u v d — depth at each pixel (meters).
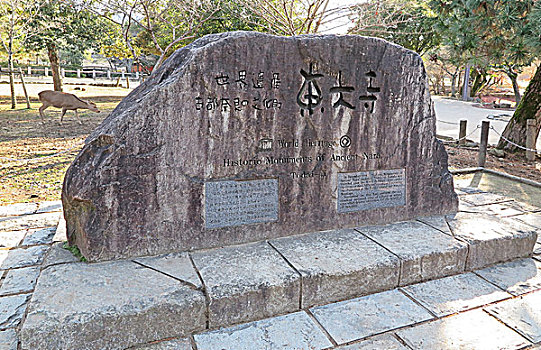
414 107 4.00
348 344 2.60
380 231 3.83
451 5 8.27
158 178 3.22
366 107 3.80
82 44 14.50
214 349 2.53
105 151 3.11
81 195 3.05
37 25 13.04
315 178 3.72
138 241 3.22
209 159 3.35
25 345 2.31
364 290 3.17
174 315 2.62
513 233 3.77
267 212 3.60
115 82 22.42
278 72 3.44
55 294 2.64
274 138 3.52
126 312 2.50
